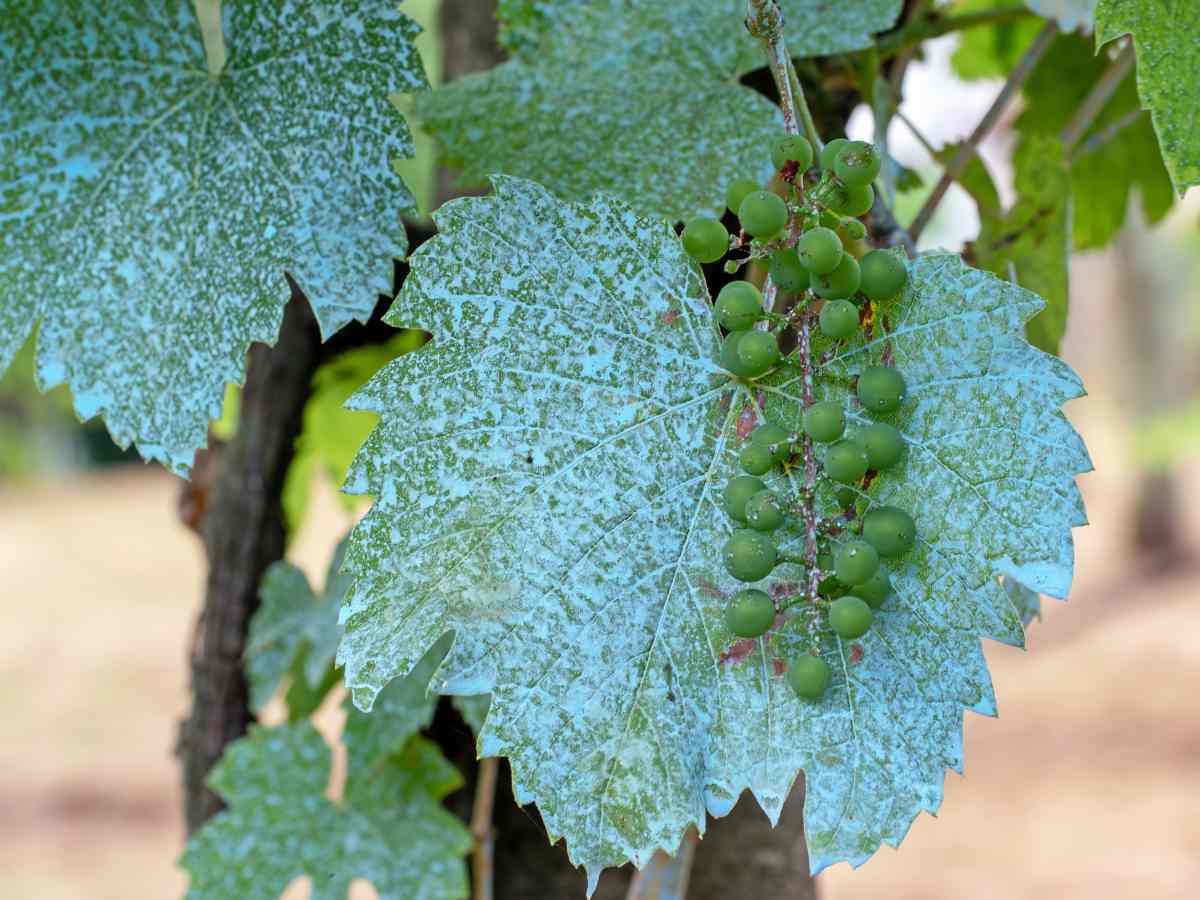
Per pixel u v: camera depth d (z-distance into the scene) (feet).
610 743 1.74
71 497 23.76
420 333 2.58
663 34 2.06
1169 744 10.30
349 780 2.33
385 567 1.73
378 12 1.86
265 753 2.34
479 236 1.77
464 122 2.07
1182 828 9.03
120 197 1.91
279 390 2.55
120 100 1.91
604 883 2.49
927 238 3.54
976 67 2.87
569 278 1.78
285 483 2.58
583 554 1.76
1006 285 1.75
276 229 1.87
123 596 16.16
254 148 1.89
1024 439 1.73
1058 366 1.73
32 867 9.08
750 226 1.73
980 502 1.73
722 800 1.74
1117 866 8.69
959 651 1.73
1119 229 2.74
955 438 1.74
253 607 2.57
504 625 1.74
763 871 2.47
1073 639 13.01
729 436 1.79
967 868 8.82
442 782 2.35
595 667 1.75
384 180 1.86
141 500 23.06
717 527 1.78
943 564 1.74
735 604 1.72
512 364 1.77
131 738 11.32
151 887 8.81
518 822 2.49
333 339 2.54
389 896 2.30
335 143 1.87
